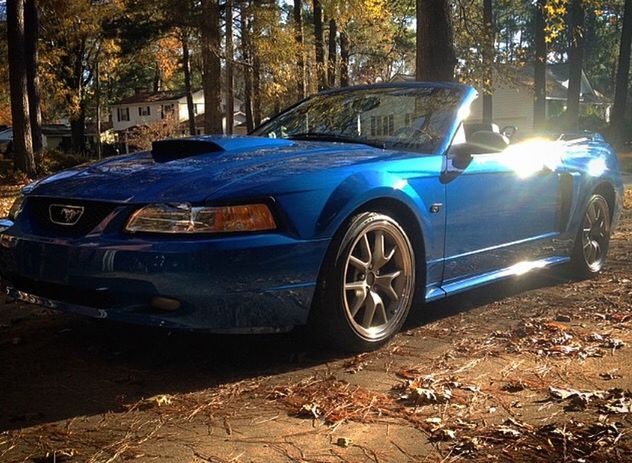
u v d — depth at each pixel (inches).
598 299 187.9
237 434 101.2
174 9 739.4
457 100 173.5
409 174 145.7
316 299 131.6
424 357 137.6
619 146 1306.6
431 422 104.8
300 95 850.8
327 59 1098.1
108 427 103.8
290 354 138.1
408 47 1160.2
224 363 133.2
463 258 161.9
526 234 182.9
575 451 94.7
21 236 131.3
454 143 163.5
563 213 197.8
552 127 1330.0
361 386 121.1
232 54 774.5
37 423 105.2
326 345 137.3
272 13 777.6
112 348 142.2
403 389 119.3
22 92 720.3
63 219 128.7
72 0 1018.7
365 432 101.8
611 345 145.0
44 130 2455.7
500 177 169.8
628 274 223.1
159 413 109.1
